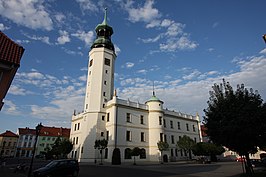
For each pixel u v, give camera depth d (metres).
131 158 40.31
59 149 41.56
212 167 29.30
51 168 16.81
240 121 16.31
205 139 67.44
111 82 48.28
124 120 42.34
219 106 18.19
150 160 42.75
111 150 38.75
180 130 54.03
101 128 42.41
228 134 17.03
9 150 79.38
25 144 82.00
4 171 22.94
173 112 54.50
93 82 46.34
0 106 13.91
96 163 37.03
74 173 18.09
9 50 13.20
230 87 18.89
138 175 19.39
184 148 43.41
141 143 43.25
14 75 13.40
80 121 48.34
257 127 16.16
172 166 31.47
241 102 17.22
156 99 47.97
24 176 18.56
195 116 61.47
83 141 42.28
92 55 49.44
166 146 41.22
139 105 46.38
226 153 63.62
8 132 84.06
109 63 49.28
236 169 25.61
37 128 16.50
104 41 50.94
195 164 36.34
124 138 40.91
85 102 46.69
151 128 45.53
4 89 12.21
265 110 16.39
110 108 43.00
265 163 28.17
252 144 16.81
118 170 24.05
